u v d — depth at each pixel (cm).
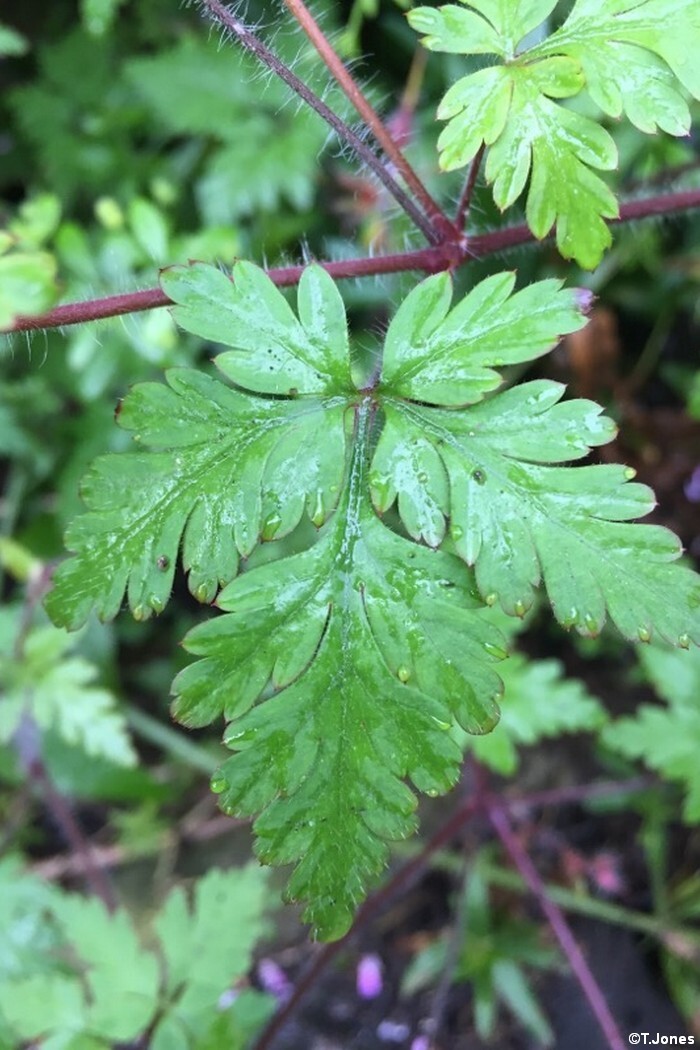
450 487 15
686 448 30
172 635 32
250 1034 22
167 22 32
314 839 15
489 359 16
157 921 22
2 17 34
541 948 26
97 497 16
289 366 16
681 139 26
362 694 15
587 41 16
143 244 27
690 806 23
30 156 34
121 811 31
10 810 29
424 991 28
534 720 23
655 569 15
